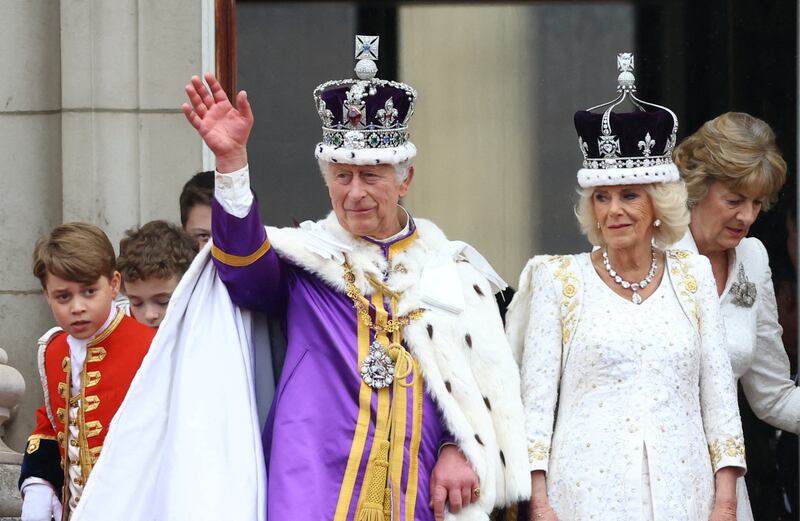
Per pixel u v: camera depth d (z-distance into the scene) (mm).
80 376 17609
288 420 16641
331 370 16797
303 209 24969
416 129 25250
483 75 25203
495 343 17078
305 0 24828
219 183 16750
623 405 16422
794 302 24312
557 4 25141
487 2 25141
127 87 23234
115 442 16641
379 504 16406
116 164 23219
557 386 16891
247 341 17219
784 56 24750
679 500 16203
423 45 25156
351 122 16859
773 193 18594
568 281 16922
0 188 23688
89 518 16469
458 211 25281
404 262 17250
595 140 16859
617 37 25141
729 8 24891
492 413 16859
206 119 16672
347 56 24953
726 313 18609
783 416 19156
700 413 16812
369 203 16953
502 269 25266
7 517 22031
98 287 17406
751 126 18281
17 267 23656
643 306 16750
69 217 23312
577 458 16469
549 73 25188
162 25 23266
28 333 23625
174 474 16375
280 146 24922
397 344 16828
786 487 22531
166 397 16859
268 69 24844
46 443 18047
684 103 25078
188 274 17078
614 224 16766
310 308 17062
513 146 25250
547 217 25234
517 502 16750
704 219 18391
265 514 16375
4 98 23625
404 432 16609
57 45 23484
